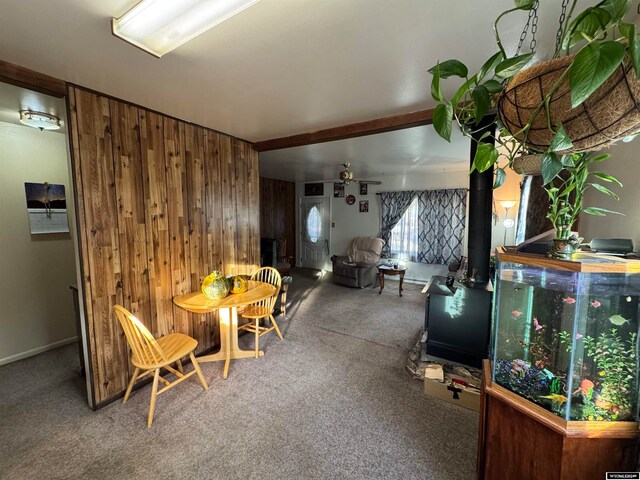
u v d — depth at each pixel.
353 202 6.71
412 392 2.23
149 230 2.29
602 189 1.02
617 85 0.62
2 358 2.65
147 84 1.80
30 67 1.59
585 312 0.99
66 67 1.59
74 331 3.13
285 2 1.08
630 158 1.50
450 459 1.62
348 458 1.62
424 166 4.96
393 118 2.37
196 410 2.01
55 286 2.98
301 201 7.60
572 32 0.67
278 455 1.64
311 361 2.70
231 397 2.15
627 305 0.97
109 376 2.07
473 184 2.38
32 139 2.79
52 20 1.19
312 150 3.79
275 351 2.90
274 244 5.48
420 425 1.88
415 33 1.29
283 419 1.92
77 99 1.83
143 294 2.28
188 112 2.30
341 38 1.32
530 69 0.75
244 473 1.53
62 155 3.00
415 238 5.96
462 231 5.47
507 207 4.74
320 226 7.31
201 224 2.73
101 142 1.97
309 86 1.82
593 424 1.00
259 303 3.17
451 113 0.82
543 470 1.08
